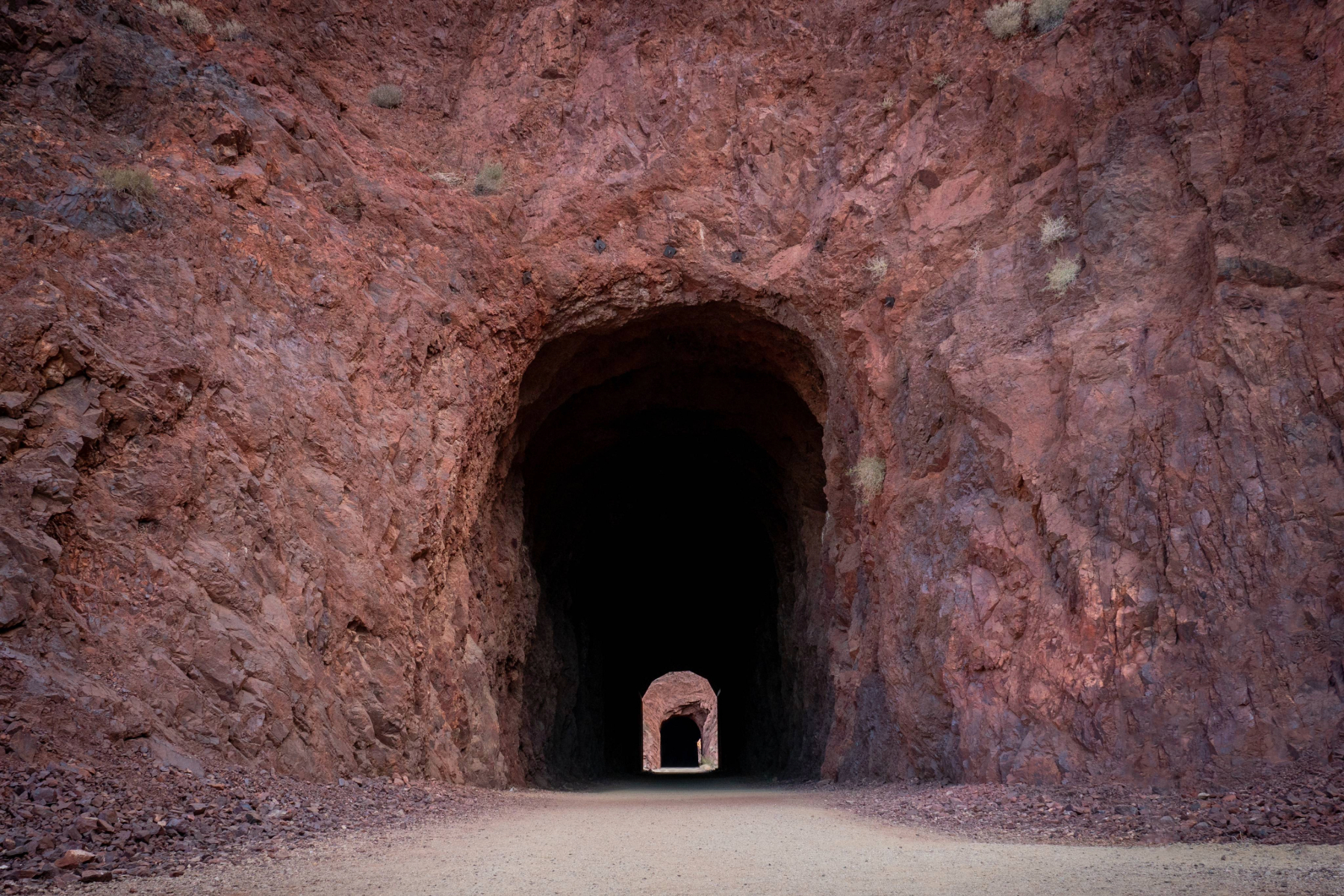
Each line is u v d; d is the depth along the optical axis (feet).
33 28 44.34
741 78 59.82
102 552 31.68
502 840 25.00
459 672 48.78
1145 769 34.22
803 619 75.00
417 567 45.09
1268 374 38.19
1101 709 36.47
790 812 34.37
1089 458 41.11
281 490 39.11
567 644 89.81
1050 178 49.21
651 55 61.05
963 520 45.11
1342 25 41.55
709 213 58.08
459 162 59.06
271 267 44.19
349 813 28.71
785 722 84.02
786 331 60.59
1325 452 36.19
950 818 30.27
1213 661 34.76
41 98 42.86
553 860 21.17
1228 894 15.90
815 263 56.44
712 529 97.71
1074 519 40.83
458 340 52.65
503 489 62.13
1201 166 43.24
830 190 57.31
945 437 48.88
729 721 126.93
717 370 68.95
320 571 39.09
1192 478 38.19
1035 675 39.32
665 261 57.57
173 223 41.22
